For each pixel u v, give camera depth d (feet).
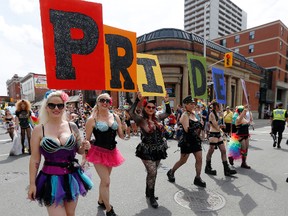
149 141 10.53
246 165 16.88
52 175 6.29
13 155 21.02
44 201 6.08
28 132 21.98
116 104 73.92
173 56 59.36
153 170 10.46
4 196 11.57
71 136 6.72
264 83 112.88
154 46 60.54
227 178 14.43
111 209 9.18
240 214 9.71
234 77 84.74
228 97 80.28
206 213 9.78
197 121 12.94
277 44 120.16
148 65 16.06
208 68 68.39
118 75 12.81
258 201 11.03
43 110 6.69
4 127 50.93
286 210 10.11
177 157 20.53
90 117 9.43
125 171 15.83
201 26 282.97
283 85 129.49
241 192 12.14
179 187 12.81
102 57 9.54
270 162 18.74
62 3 8.63
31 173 6.23
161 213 9.75
